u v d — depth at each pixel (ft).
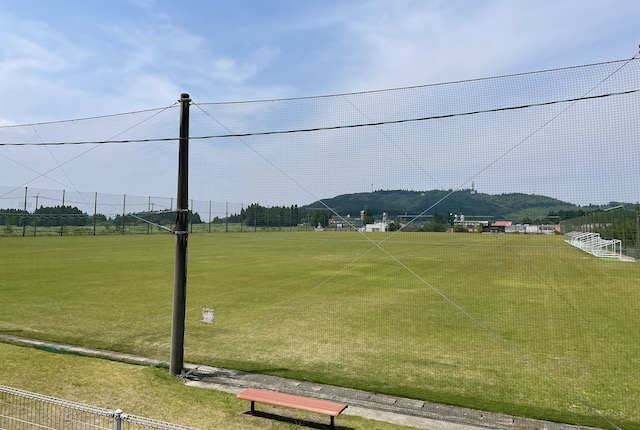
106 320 35.86
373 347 29.91
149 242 122.31
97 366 24.38
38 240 120.37
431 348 29.76
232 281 58.80
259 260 86.69
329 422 18.42
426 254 102.73
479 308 42.63
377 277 64.18
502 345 30.58
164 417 18.22
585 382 23.79
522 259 91.30
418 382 23.67
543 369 25.79
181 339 24.03
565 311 41.37
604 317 39.01
